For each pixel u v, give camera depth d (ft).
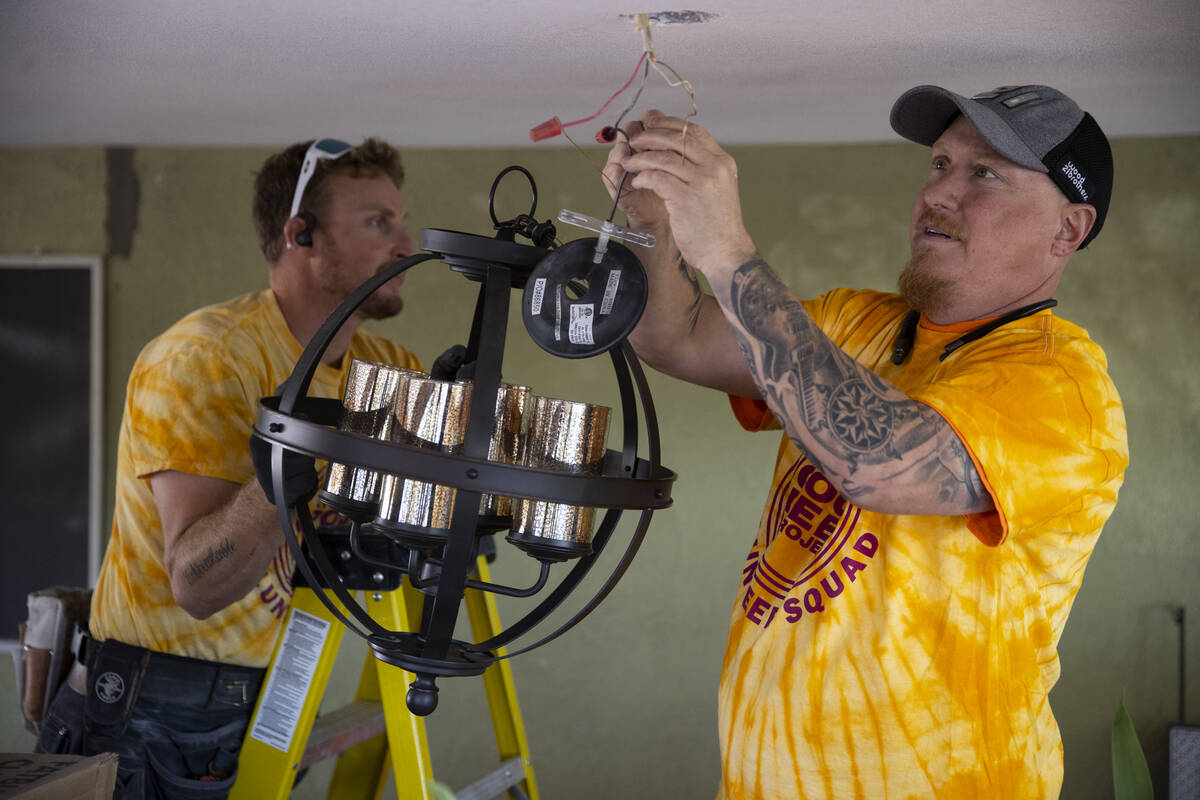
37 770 4.06
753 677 4.30
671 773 10.96
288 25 5.87
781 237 10.70
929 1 5.22
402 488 3.08
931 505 3.53
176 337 5.88
